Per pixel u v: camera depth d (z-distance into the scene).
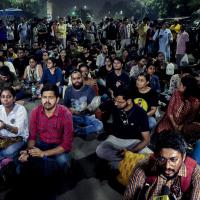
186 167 2.19
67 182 4.37
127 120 4.52
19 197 4.00
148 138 4.48
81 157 5.16
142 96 5.69
